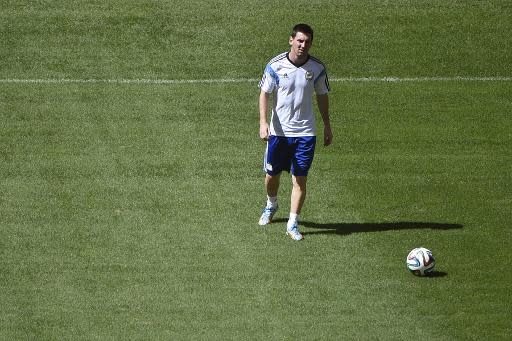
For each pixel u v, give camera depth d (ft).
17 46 215.31
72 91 198.80
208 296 128.77
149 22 224.53
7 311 124.06
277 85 142.00
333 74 211.00
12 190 158.92
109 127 184.24
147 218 150.92
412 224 151.12
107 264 136.77
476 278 135.03
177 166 169.37
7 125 183.52
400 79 210.18
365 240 145.48
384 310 126.31
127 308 125.39
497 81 211.41
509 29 228.43
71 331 119.55
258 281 132.87
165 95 198.29
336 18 228.84
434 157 177.06
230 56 214.69
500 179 168.55
